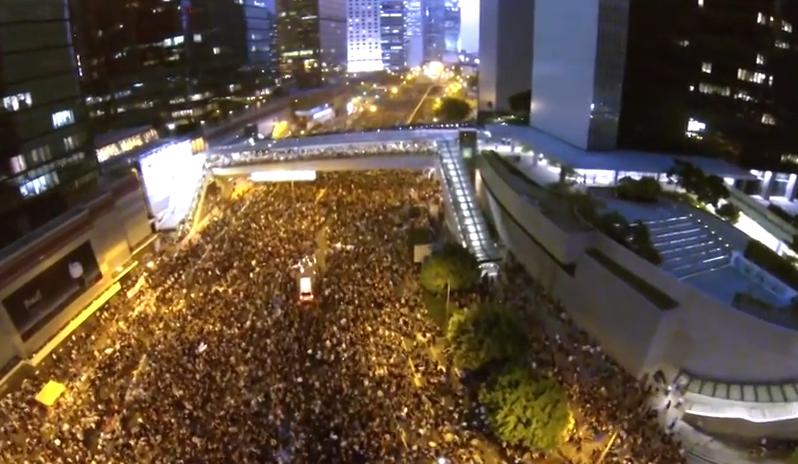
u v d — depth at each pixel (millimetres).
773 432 37750
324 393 36469
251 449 31578
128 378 38531
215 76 114062
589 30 62156
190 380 37531
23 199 45656
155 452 31531
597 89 62875
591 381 40500
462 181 68875
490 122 87188
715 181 53844
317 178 87062
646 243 43562
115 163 62469
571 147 67562
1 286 40281
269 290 50125
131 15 92562
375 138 79188
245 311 46469
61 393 37938
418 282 52625
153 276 54844
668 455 33875
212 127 107562
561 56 69562
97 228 52281
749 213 53469
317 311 46562
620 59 61812
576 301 48281
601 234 46188
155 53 98188
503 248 60750
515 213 57250
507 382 32906
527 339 39938
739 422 38031
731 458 36219
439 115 138875
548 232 49781
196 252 59500
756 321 34969
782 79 58281
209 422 33719
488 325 39031
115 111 89938
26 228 45844
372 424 33938
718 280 39750
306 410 34906
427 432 33844
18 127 45500
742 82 62156
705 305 37250
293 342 41875
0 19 44000
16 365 41375
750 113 61844
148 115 98188
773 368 36469
